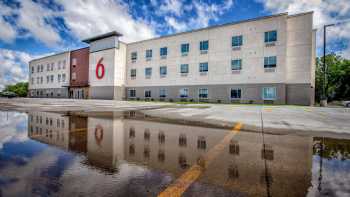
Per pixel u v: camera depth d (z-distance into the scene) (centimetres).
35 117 811
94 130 547
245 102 2389
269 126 634
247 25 2416
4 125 615
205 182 226
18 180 223
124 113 1033
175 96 2956
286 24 2189
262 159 311
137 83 3403
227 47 2547
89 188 207
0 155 314
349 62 3903
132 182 223
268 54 2278
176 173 252
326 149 368
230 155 331
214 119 809
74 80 4106
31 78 5184
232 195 197
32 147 363
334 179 235
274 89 2227
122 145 391
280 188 213
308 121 756
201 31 2755
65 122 691
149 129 572
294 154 337
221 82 2572
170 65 3025
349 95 3938
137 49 3425
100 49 3581
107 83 3456
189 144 404
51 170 254
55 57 4522
